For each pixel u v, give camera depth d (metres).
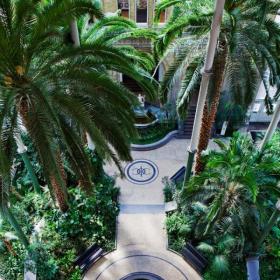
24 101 9.41
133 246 13.70
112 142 10.18
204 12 10.97
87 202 14.07
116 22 13.22
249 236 12.28
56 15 8.98
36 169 15.44
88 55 9.59
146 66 14.80
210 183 11.95
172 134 18.80
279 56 11.44
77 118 8.95
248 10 10.86
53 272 12.28
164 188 15.76
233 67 11.77
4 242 12.75
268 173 10.98
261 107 18.69
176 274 12.84
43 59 9.65
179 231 13.66
